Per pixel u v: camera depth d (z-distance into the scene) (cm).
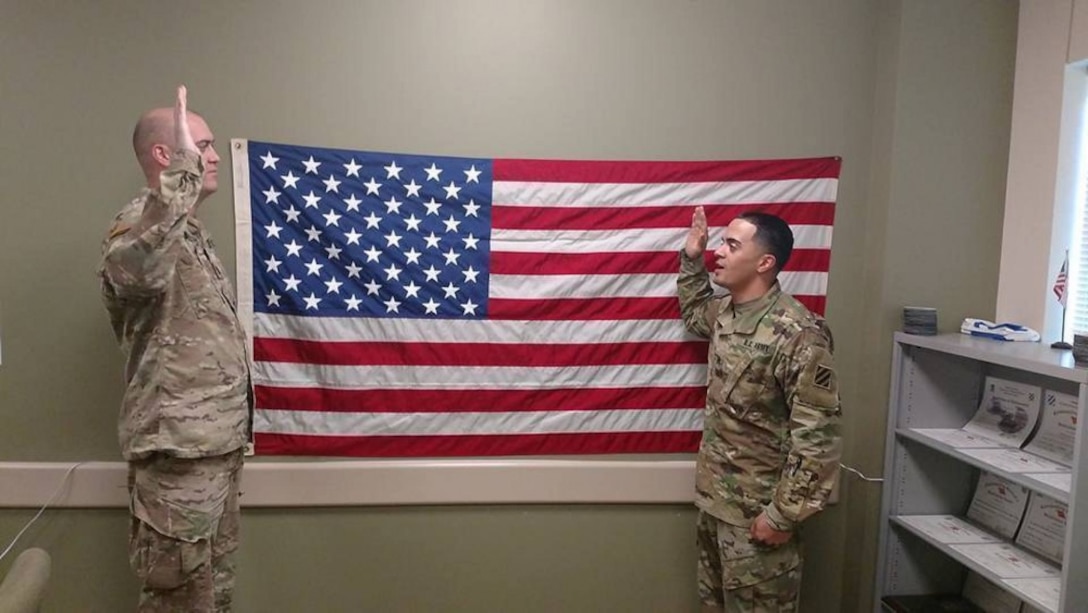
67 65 193
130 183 197
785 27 213
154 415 150
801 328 168
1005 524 194
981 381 206
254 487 205
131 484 158
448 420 211
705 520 197
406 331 208
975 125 208
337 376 206
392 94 204
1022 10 204
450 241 208
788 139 215
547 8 207
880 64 213
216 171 168
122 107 196
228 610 183
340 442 207
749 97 213
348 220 204
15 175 194
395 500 210
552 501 215
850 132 216
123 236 140
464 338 210
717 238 214
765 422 176
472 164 207
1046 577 167
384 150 205
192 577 155
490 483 212
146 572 153
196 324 154
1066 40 189
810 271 215
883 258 208
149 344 152
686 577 221
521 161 208
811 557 223
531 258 210
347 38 201
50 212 196
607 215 212
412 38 203
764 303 178
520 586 218
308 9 200
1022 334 190
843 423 221
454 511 215
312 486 207
